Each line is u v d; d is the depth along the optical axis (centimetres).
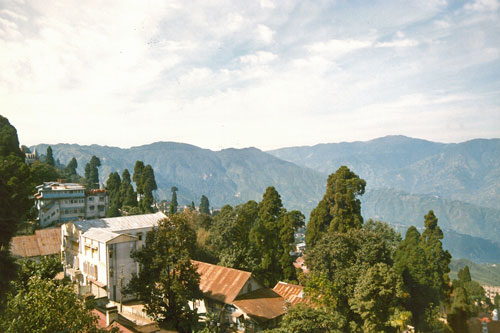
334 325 2830
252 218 6612
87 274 4588
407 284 4094
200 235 6222
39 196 8100
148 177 10212
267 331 2731
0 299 1559
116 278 4200
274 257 5609
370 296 3234
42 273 3031
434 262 4147
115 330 2147
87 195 8850
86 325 2038
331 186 5619
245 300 3803
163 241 3397
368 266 3562
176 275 3456
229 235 5919
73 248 5053
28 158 13562
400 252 4756
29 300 1909
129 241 4369
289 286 4447
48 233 5791
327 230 5438
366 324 3206
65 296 2006
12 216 1617
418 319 3656
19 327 1728
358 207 5422
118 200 10350
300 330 2755
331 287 3506
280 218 5850
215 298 3869
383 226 5959
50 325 1869
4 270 1543
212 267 4550
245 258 5516
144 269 3406
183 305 3441
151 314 3266
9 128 8312
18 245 5316
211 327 3312
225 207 6462
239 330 3631
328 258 3781
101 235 4456
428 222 4419
